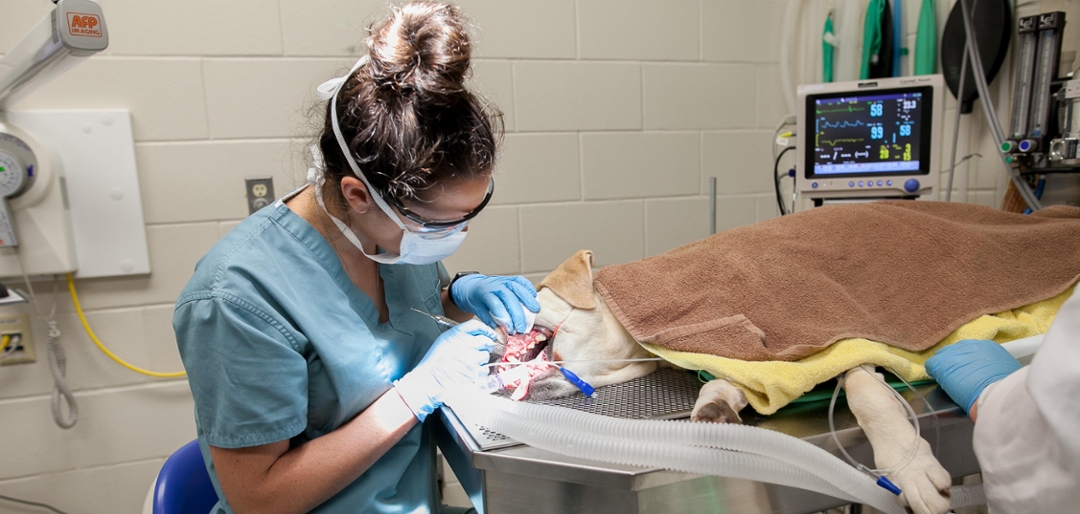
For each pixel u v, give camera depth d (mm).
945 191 1870
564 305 1099
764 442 727
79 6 904
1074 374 550
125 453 1582
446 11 779
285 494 813
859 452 859
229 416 797
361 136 730
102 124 1450
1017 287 1095
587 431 771
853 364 895
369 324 946
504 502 807
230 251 845
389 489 915
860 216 1198
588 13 1804
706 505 767
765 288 1028
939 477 738
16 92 1206
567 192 1853
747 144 2023
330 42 1605
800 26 2006
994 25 1607
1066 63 1432
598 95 1844
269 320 813
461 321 1247
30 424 1501
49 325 1460
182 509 1097
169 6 1487
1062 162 1376
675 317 1026
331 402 900
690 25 1906
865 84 1578
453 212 812
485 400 873
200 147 1546
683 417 886
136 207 1499
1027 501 624
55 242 1424
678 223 1980
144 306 1550
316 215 917
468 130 745
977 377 822
